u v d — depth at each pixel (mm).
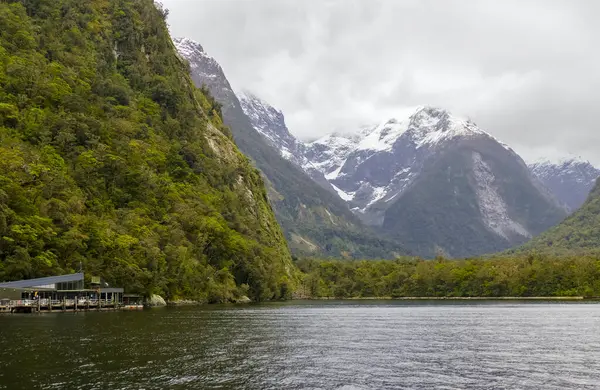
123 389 65188
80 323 123688
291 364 83062
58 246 167500
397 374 77312
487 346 105250
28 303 151375
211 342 102250
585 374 78688
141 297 190625
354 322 157125
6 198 158500
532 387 70938
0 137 191625
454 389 69375
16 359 78500
